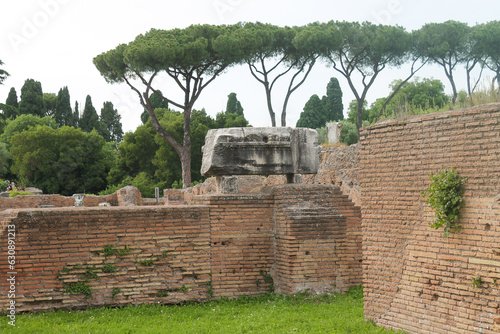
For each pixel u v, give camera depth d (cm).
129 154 5131
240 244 1246
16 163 5231
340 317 1009
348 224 1280
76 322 1034
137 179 4744
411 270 887
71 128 5256
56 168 5109
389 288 927
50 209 1141
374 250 959
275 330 952
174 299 1192
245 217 1254
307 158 1301
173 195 3544
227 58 3184
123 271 1166
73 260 1137
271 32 3347
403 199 909
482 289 770
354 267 1272
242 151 1269
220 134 1265
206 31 3278
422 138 877
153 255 1185
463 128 810
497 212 753
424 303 859
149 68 3111
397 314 908
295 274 1208
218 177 1331
